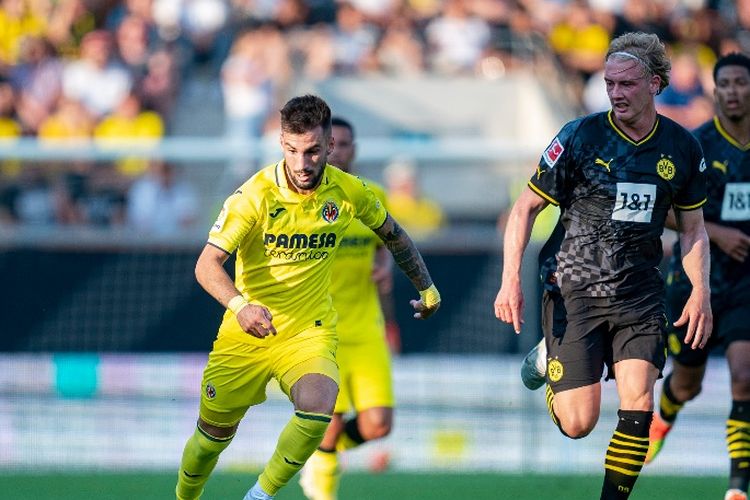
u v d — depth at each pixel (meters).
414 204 41.62
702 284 19.62
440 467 36.34
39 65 52.50
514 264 19.62
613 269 19.56
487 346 37.16
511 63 54.12
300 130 18.06
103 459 36.28
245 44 54.31
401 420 36.59
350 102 53.25
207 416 20.36
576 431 19.70
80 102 50.91
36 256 37.53
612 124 19.34
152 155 36.19
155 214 39.72
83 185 39.38
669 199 19.45
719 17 58.09
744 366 23.45
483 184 41.88
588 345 19.80
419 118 53.38
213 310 37.69
